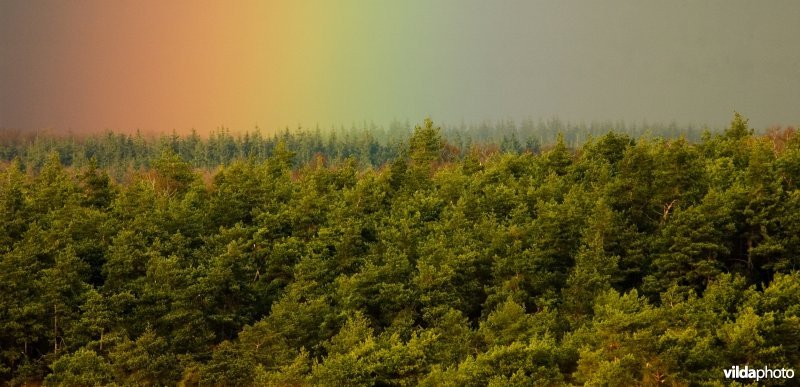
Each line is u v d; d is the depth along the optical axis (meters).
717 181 68.38
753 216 60.78
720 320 49.50
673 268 60.41
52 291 57.69
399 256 62.97
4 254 60.69
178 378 54.41
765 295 51.25
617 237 64.00
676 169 67.06
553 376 47.44
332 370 48.09
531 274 61.56
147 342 54.53
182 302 58.34
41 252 61.88
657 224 67.12
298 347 56.75
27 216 69.38
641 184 69.31
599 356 45.53
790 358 46.19
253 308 63.84
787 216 59.25
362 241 71.38
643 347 44.94
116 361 53.12
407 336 57.28
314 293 62.00
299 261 68.44
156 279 60.62
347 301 59.50
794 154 67.69
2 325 55.75
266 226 72.00
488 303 60.12
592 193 71.56
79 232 67.94
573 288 58.28
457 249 63.34
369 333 54.47
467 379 46.72
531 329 52.81
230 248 63.84
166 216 71.19
